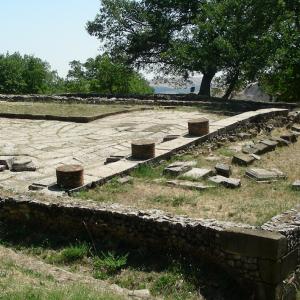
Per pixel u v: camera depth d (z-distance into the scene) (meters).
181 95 24.03
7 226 7.84
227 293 6.04
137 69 29.66
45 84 59.38
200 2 26.78
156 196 8.59
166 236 6.73
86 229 7.31
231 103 21.08
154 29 27.48
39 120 17.08
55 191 8.62
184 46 23.78
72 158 11.49
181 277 6.25
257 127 14.69
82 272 6.55
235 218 7.44
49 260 6.86
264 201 8.36
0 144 13.09
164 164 10.66
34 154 11.91
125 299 5.39
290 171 10.51
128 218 7.00
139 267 6.56
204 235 6.41
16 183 9.46
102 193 8.71
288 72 24.86
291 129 15.24
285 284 6.05
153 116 17.59
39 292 4.96
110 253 6.81
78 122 16.50
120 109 18.81
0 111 18.23
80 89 47.94
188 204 8.16
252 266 5.98
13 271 5.84
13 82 54.84
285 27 22.84
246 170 10.15
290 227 6.31
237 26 22.59
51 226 7.61
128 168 9.84
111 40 29.06
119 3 28.11
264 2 22.48
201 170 10.01
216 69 24.19
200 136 12.30
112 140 13.42
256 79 25.00
